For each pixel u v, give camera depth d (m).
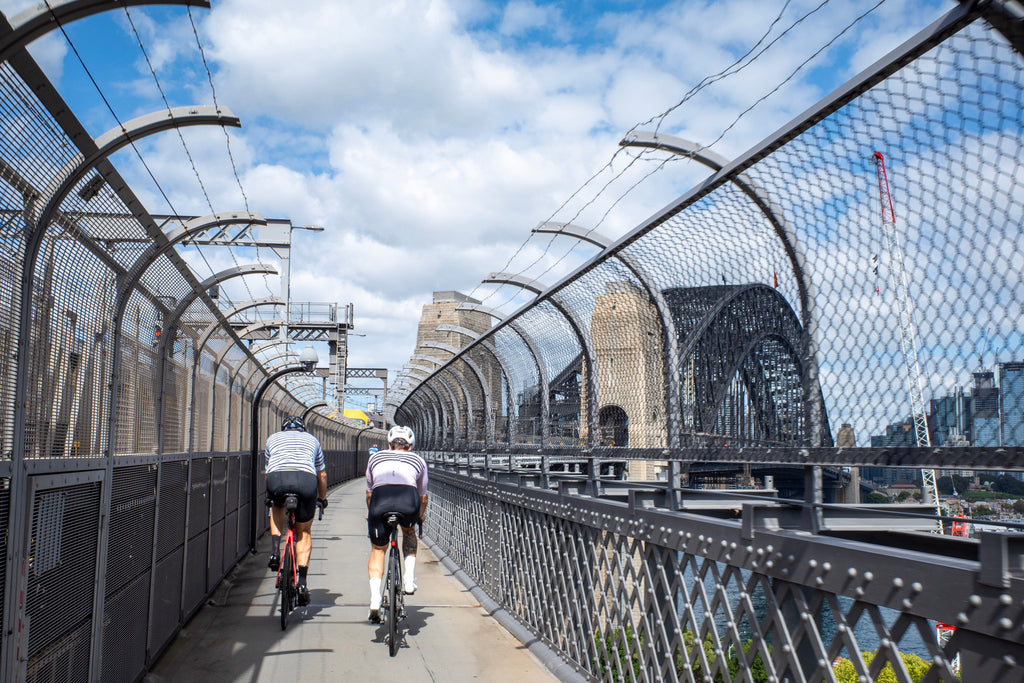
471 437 11.50
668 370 4.19
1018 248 1.95
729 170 3.11
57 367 3.14
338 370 33.84
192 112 3.59
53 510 3.12
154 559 4.97
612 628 4.40
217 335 7.28
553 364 6.37
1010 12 1.90
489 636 6.21
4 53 2.43
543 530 5.95
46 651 3.06
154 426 4.97
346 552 11.02
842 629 2.48
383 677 5.04
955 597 2.05
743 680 3.03
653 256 4.25
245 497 10.32
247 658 5.40
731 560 3.13
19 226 2.68
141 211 3.87
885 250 2.46
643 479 5.94
